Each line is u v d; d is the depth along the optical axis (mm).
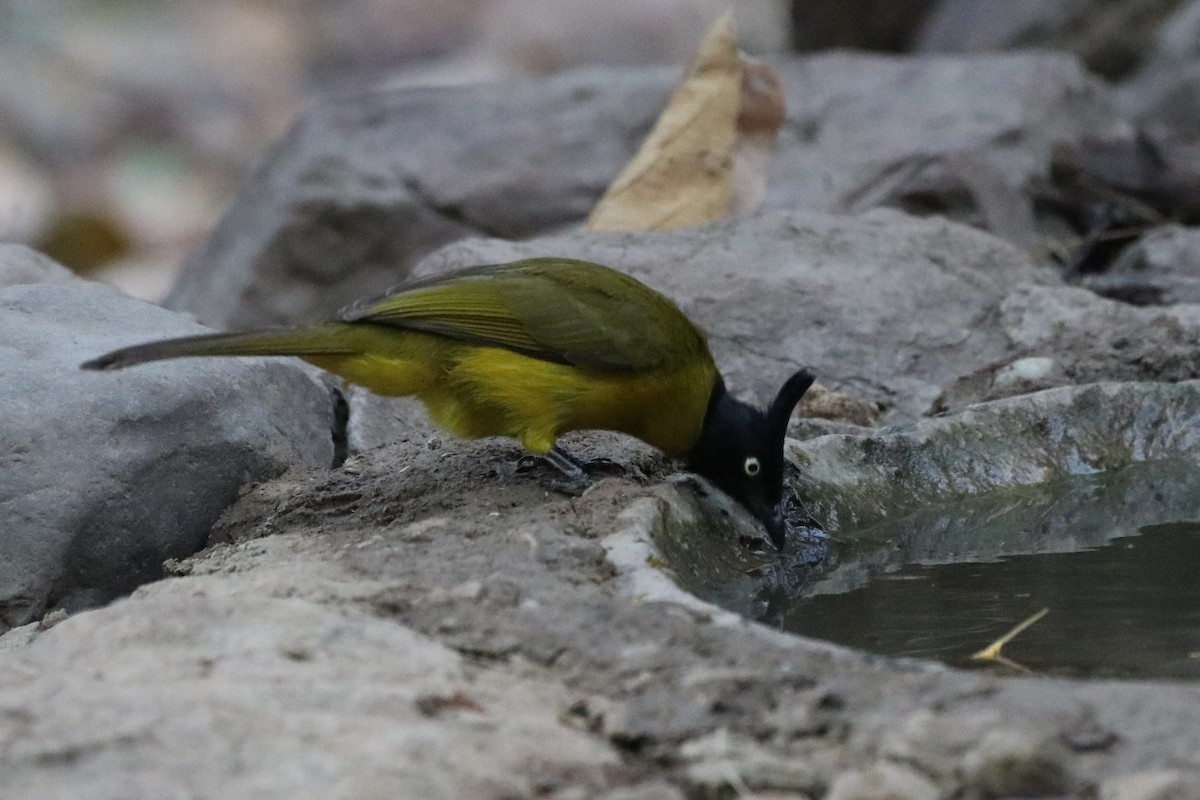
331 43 38750
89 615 7715
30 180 31016
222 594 8359
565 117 21062
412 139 20844
